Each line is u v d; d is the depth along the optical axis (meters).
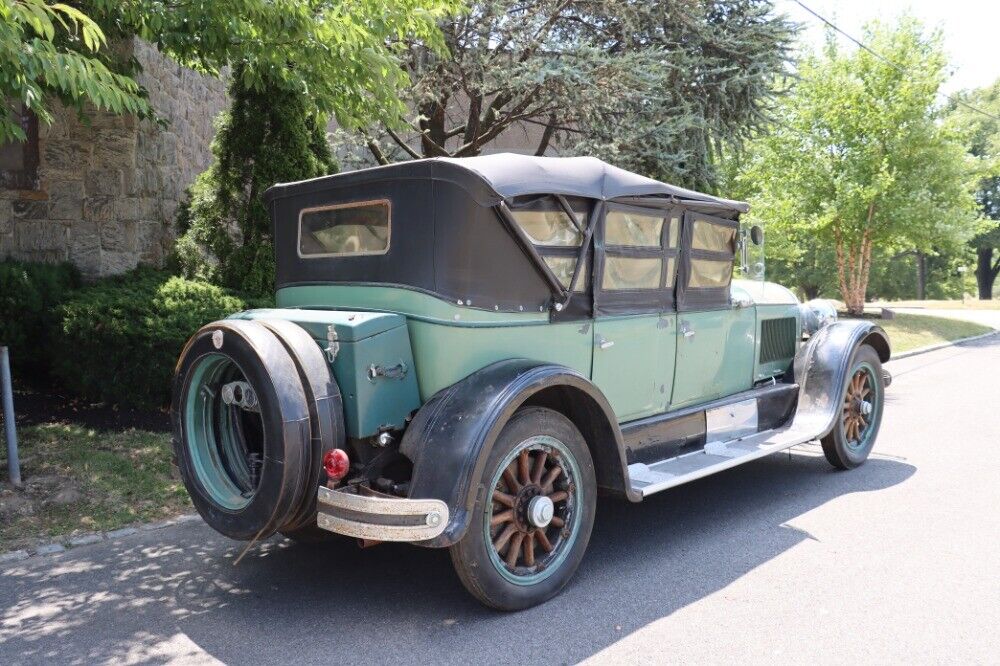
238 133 7.42
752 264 5.89
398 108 5.86
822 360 5.82
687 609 3.54
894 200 18.00
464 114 13.37
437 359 3.59
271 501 3.27
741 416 5.41
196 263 7.82
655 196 4.45
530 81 9.31
